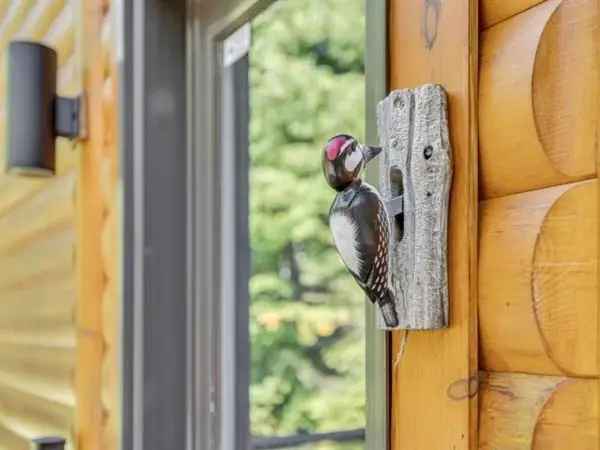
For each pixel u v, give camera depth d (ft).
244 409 6.90
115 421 5.43
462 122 2.41
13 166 5.64
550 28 2.14
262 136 13.80
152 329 5.31
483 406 2.32
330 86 13.76
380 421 2.79
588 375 2.04
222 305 6.09
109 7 5.72
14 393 8.09
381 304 2.51
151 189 5.34
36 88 5.72
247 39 5.78
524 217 2.19
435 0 2.55
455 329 2.39
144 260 5.30
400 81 2.74
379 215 2.45
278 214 15.07
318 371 14.07
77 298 6.27
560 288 2.09
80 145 6.19
